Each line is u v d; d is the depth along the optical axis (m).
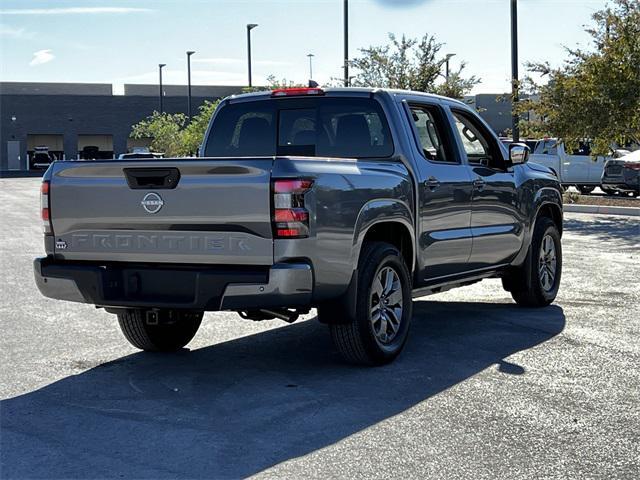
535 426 5.25
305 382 6.30
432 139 7.86
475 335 7.91
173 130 57.12
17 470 4.56
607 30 23.00
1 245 15.66
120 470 4.55
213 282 5.91
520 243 8.90
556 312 9.06
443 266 7.69
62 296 6.52
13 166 72.12
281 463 4.63
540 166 9.68
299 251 5.84
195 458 4.72
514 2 23.92
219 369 6.72
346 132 7.52
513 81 24.14
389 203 6.75
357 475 4.45
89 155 74.19
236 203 5.86
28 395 5.99
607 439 5.01
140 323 7.01
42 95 72.44
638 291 10.33
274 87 36.84
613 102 22.48
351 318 6.40
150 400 5.85
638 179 26.27
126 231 6.25
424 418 5.41
